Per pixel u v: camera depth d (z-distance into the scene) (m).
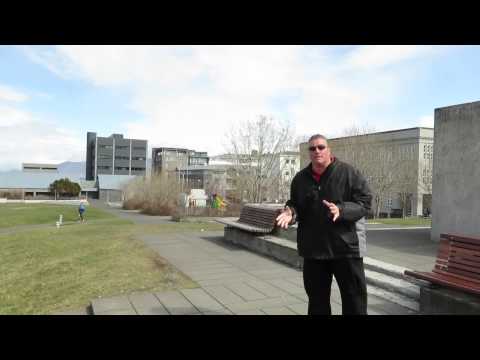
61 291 6.09
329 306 3.64
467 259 4.45
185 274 6.89
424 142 56.28
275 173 37.12
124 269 7.25
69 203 81.25
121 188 74.94
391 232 12.09
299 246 3.65
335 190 3.47
